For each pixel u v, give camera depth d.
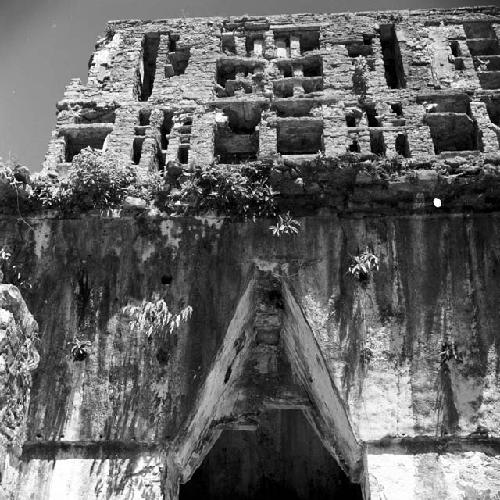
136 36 23.17
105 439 16.31
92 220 18.52
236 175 18.17
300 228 18.17
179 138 20.22
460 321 17.02
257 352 21.27
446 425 16.09
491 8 23.23
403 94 20.72
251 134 20.73
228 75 22.50
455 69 21.81
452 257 17.69
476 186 17.91
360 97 20.66
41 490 15.78
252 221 18.25
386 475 15.73
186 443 17.33
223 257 18.00
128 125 20.56
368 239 17.98
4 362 11.97
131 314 17.39
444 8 23.31
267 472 24.94
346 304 17.34
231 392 20.53
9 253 18.19
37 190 18.56
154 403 16.64
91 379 16.92
